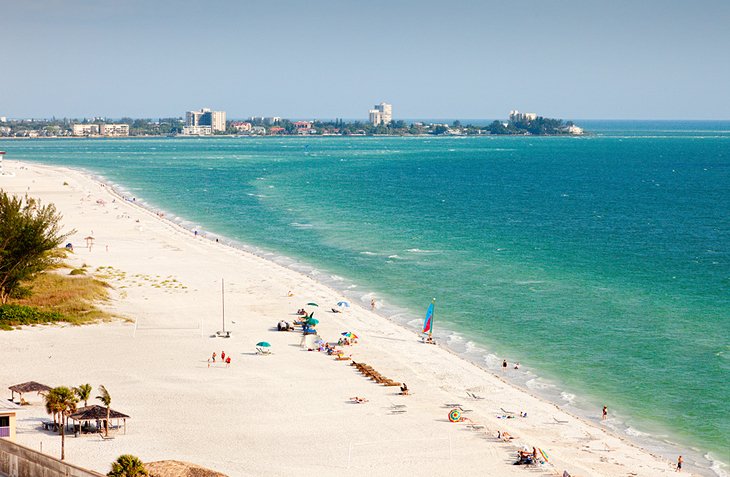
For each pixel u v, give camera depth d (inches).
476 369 6865.2
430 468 4837.6
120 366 6648.6
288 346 7396.7
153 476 4357.8
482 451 5128.0
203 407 5772.6
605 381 6584.6
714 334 7819.9
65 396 4877.0
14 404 5669.3
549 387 6466.5
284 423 5506.9
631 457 5147.6
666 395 6274.6
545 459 4953.3
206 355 7042.3
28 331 7534.5
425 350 7391.7
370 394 6151.6
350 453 5029.5
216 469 4707.2
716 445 5398.6
